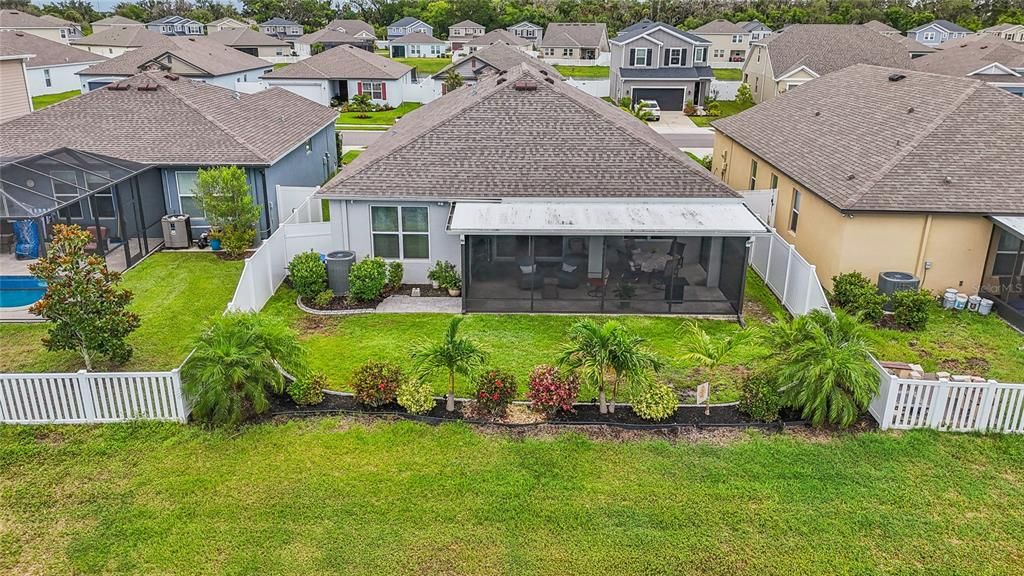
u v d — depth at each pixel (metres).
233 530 11.49
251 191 27.08
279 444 13.80
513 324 20.53
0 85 36.19
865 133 25.41
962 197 21.02
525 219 20.70
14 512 11.91
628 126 26.30
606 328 14.52
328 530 11.49
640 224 20.34
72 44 91.19
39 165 23.42
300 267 21.81
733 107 72.44
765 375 15.35
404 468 13.08
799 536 11.47
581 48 104.81
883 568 10.84
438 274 22.83
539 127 23.92
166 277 23.67
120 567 10.73
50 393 14.38
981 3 137.88
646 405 14.59
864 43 66.44
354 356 18.17
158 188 26.97
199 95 30.52
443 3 150.00
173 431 14.23
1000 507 12.23
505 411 14.96
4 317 20.22
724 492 12.48
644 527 11.62
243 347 14.41
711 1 141.50
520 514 11.88
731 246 20.84
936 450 13.82
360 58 71.12
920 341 19.50
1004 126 22.80
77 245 15.34
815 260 23.81
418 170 22.75
